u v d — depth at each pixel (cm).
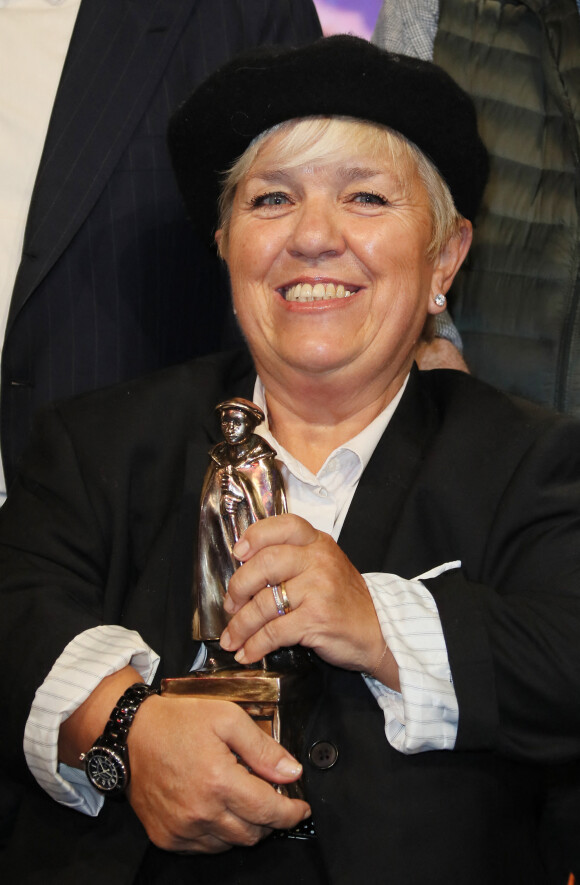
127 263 194
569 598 136
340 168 146
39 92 200
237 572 129
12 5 204
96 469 155
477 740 127
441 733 128
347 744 131
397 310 148
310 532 130
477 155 156
